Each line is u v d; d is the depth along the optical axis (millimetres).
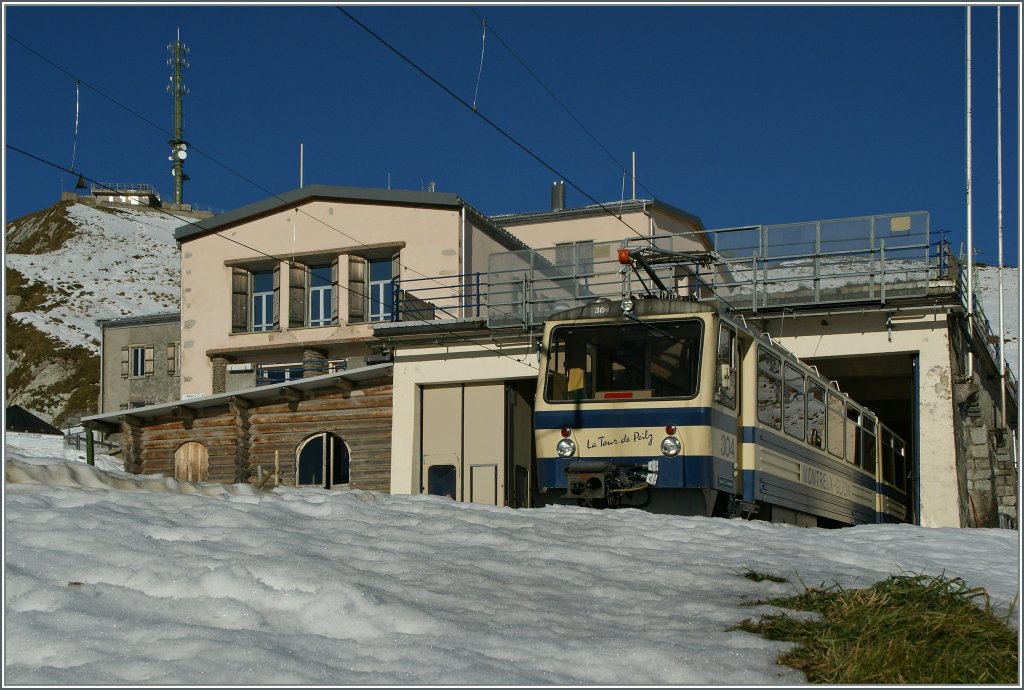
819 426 21891
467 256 37562
